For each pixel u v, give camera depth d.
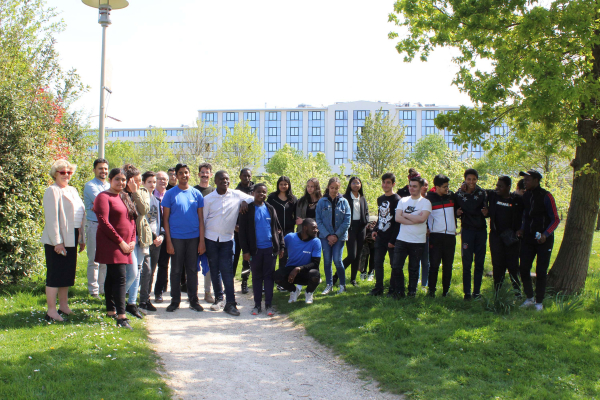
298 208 8.12
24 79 7.32
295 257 7.05
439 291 7.26
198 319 6.32
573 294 6.93
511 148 7.75
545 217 6.32
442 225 6.77
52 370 3.96
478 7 6.51
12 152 6.73
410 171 7.50
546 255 6.30
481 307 6.28
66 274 5.58
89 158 11.61
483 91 6.40
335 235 7.34
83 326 5.28
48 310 5.50
